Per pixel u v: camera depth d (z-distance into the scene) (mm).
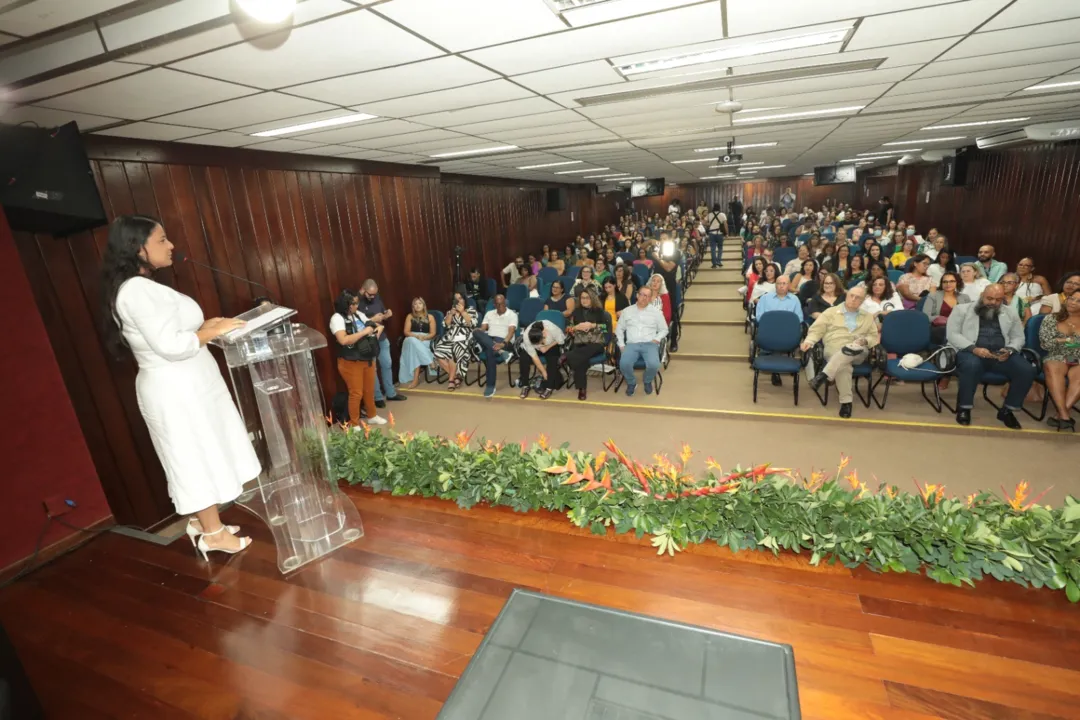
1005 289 4715
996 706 1466
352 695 1631
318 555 2307
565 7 2037
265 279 5070
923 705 1483
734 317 7922
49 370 2385
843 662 1630
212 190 4559
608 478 2410
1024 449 3941
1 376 2234
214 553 2381
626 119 4875
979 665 1594
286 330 2189
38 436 2352
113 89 2580
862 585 1952
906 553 1968
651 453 4355
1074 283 3846
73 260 3582
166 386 1987
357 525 2475
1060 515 1976
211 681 1716
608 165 10125
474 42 2365
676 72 3193
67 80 2371
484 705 1517
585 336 5551
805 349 4754
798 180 20438
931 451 4023
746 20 2312
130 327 1920
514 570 2146
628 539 2312
